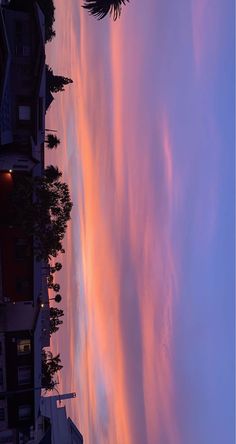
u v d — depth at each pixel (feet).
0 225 142.10
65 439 220.02
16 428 155.53
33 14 132.67
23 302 153.07
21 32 131.64
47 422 182.60
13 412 152.25
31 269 148.15
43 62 134.62
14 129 138.92
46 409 224.94
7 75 127.54
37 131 141.69
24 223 138.00
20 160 141.18
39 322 156.97
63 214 147.95
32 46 133.18
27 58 133.39
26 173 144.15
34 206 139.44
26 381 153.07
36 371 154.30
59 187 149.18
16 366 150.71
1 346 148.97
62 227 147.23
